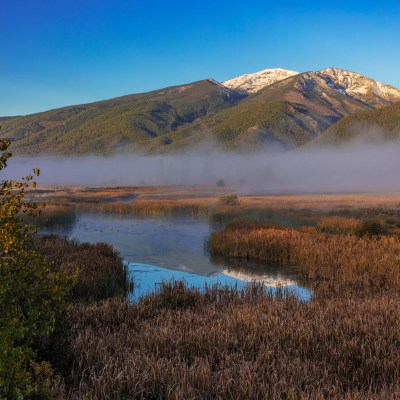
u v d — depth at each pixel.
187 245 25.23
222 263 20.28
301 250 19.22
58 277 5.67
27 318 5.54
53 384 5.88
